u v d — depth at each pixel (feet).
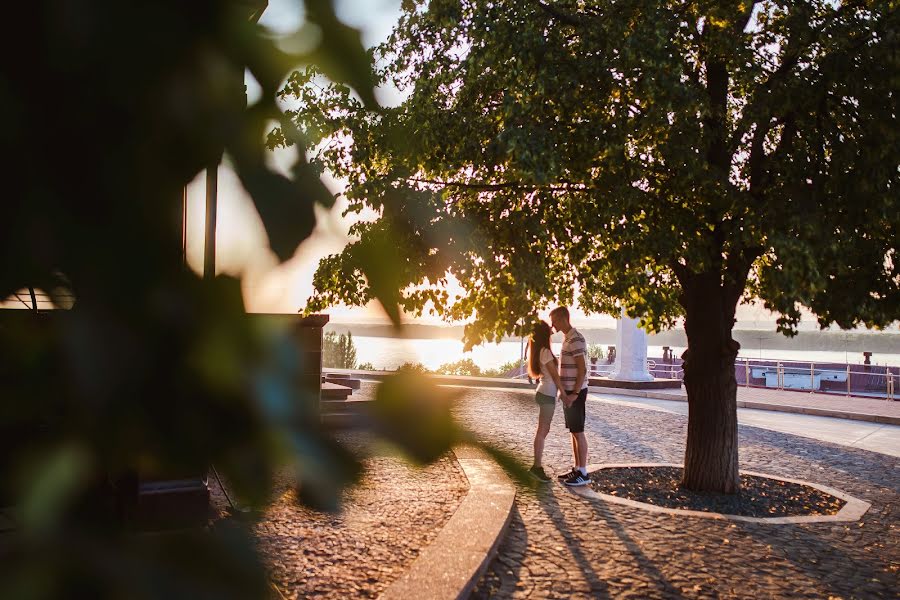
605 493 27.14
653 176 23.11
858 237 22.61
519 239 21.54
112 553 0.95
